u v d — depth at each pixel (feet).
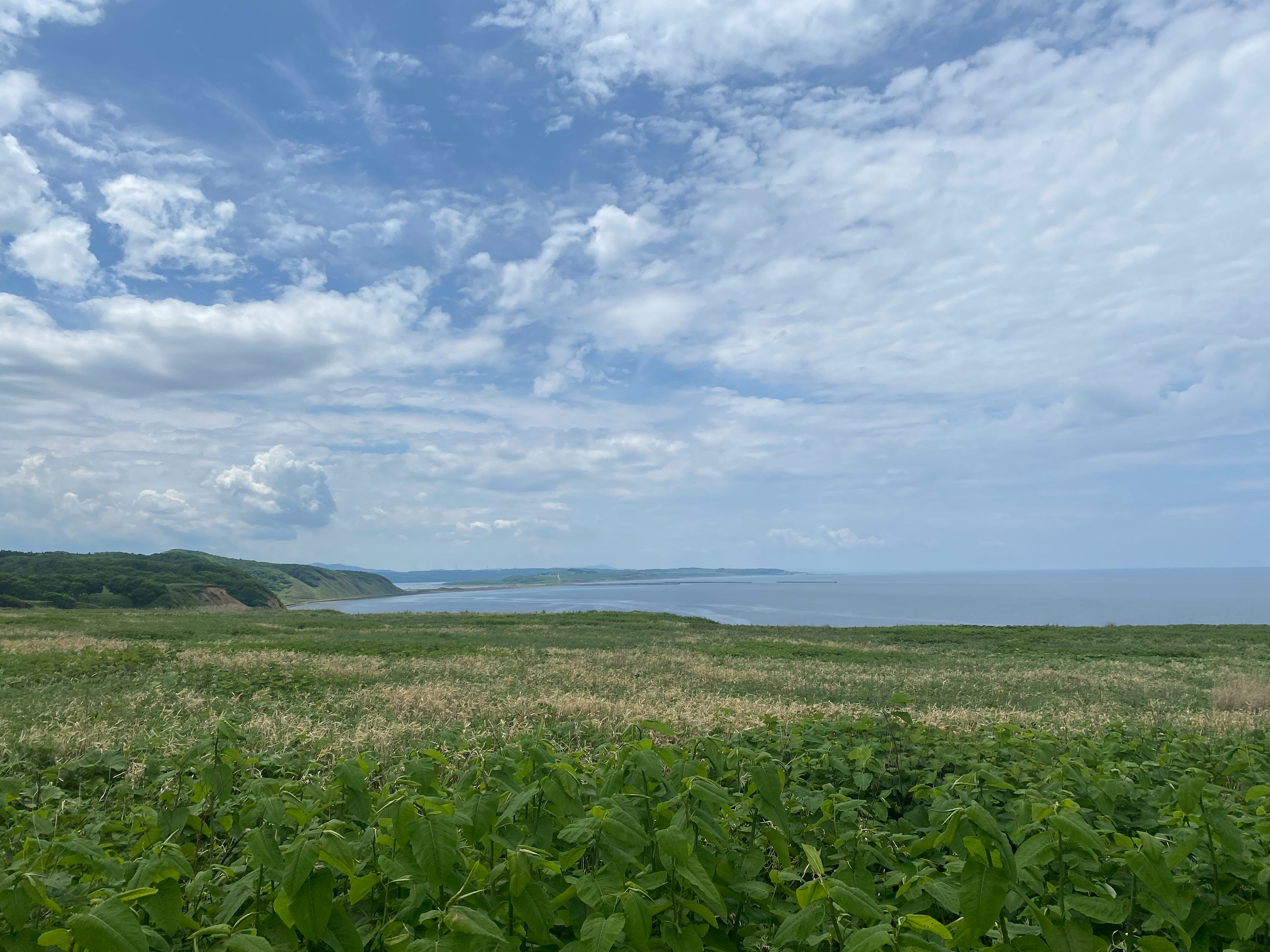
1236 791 22.09
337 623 162.30
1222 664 96.73
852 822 17.30
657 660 92.53
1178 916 11.67
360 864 12.31
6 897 9.91
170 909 10.54
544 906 10.52
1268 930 12.55
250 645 99.76
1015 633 154.30
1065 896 12.26
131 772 25.68
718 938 12.54
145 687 54.60
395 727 38.91
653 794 14.60
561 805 13.03
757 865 13.96
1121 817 18.81
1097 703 61.77
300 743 31.91
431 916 9.68
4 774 27.22
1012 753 25.04
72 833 16.65
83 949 9.07
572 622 179.11
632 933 9.53
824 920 10.78
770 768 13.98
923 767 24.71
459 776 19.98
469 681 69.46
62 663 64.85
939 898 10.79
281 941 10.84
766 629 166.71
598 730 37.27
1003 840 10.36
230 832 16.75
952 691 68.90
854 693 66.28
